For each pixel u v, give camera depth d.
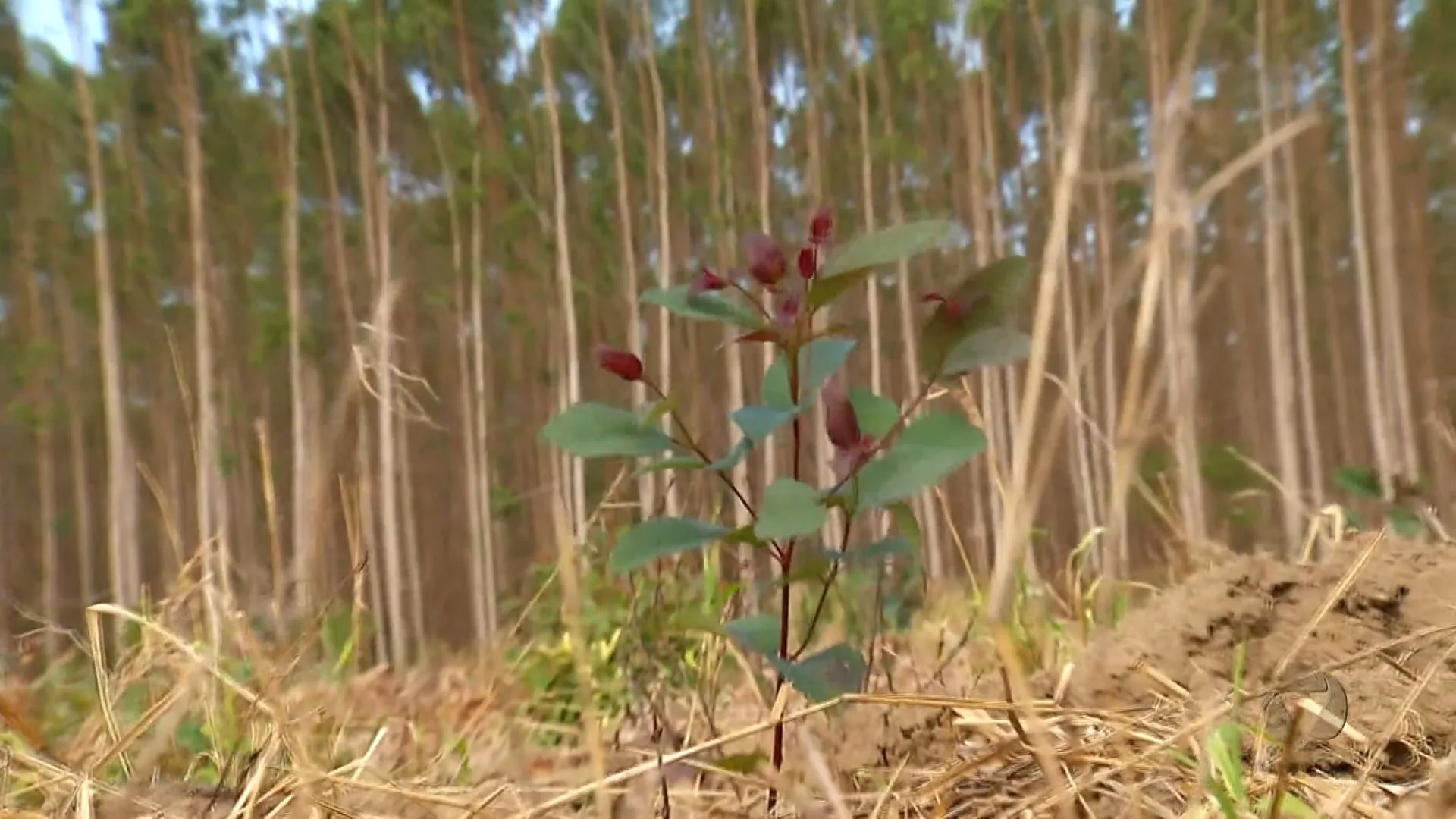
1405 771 0.69
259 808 0.78
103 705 0.96
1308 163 4.13
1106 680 0.94
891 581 1.38
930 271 4.43
